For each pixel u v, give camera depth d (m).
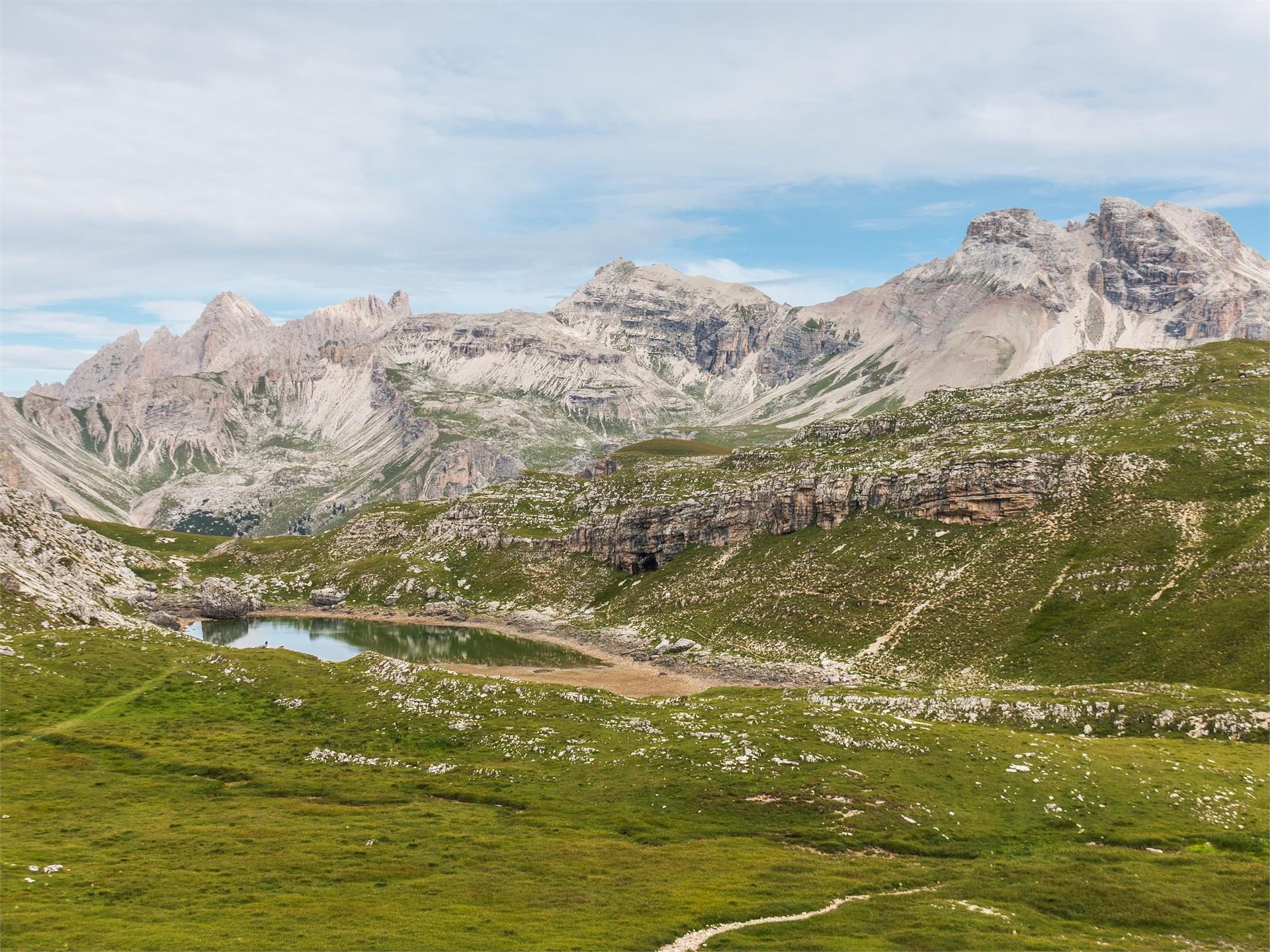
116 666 145.12
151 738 117.31
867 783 95.06
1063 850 81.25
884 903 68.25
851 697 141.25
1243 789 93.94
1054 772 97.19
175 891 69.69
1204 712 121.31
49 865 74.31
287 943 59.28
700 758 103.38
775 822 87.88
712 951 59.66
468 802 96.75
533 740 113.06
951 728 112.44
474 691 131.00
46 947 57.22
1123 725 123.56
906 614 198.62
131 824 86.94
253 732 121.88
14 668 138.62
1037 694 138.25
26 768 103.94
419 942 59.91
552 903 68.12
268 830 85.62
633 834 86.00
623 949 59.69
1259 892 70.25
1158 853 80.44
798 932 62.72
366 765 108.81
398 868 75.69
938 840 83.50
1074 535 197.25
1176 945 61.62
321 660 156.12
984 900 69.38
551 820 89.81
